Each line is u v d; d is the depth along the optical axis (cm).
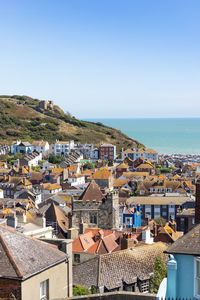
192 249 1841
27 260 2127
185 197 12662
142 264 4575
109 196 7956
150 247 4866
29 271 2048
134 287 4362
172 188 14950
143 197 12738
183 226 9581
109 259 4506
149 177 17325
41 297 2181
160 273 3956
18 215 6481
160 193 14762
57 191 16200
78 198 8225
